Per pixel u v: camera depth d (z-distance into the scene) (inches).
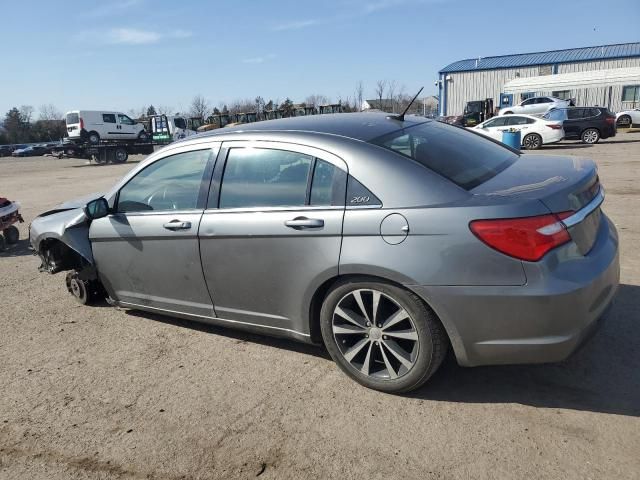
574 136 834.8
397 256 112.4
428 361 116.0
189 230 144.9
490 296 105.8
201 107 2770.7
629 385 121.3
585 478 93.5
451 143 137.5
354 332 125.0
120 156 1232.8
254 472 102.4
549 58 1784.0
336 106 1481.3
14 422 125.6
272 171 133.6
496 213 104.9
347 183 121.0
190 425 118.8
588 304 106.8
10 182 786.2
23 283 236.4
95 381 141.8
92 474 105.9
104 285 177.6
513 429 108.7
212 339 161.9
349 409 120.0
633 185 389.1
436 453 103.2
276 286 133.8
